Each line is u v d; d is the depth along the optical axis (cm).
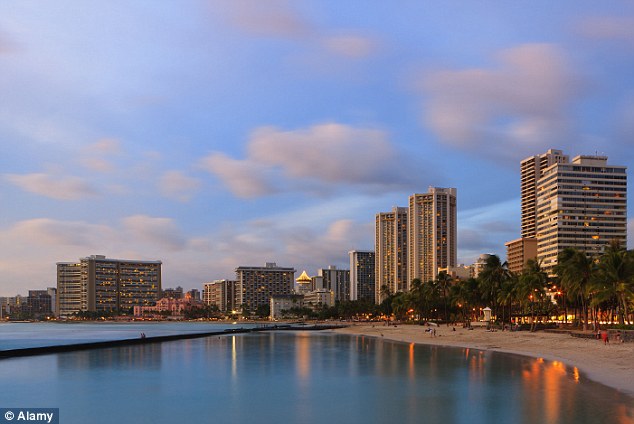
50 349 10306
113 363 8238
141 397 5075
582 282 11456
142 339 13475
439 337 13588
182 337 15850
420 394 5034
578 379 5512
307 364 7938
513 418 3869
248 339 15725
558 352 8269
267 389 5494
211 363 8219
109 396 5144
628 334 8612
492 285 16250
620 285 10088
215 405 4650
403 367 7300
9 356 9250
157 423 4016
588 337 9656
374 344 12481
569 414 3881
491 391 5038
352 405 4559
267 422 3997
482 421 3844
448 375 6341
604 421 3659
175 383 5997
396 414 4169
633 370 5934
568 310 18762
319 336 17650
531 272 13775
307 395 5094
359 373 6731
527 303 14738
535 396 4669
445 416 4050
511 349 9494
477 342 11344
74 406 4669
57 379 6400
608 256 10644
